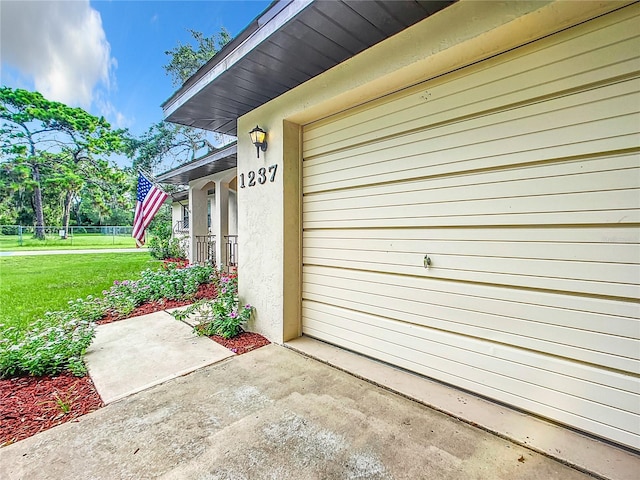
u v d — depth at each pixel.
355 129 3.00
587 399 1.85
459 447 1.81
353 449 1.80
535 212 2.01
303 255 3.58
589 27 1.79
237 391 2.44
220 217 7.92
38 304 5.20
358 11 2.13
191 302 5.20
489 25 1.89
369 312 2.96
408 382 2.53
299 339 3.51
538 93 1.97
